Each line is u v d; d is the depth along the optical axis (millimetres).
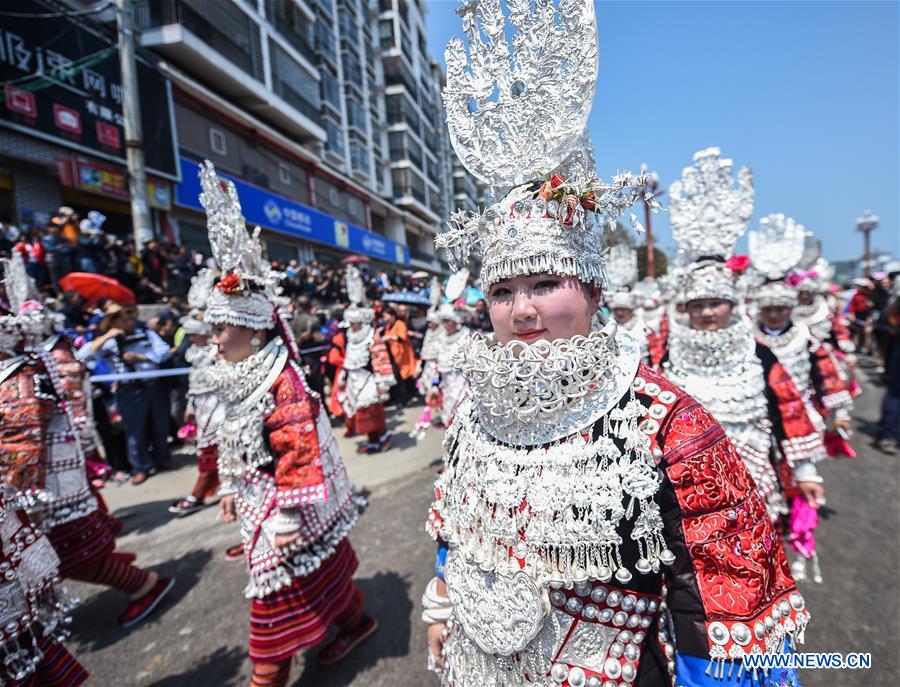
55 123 8477
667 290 2664
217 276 2025
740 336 2174
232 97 15398
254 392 1898
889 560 2820
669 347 2430
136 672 2352
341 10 24688
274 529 1819
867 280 10734
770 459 2197
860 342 11188
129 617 2697
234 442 1904
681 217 2309
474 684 1019
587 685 865
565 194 893
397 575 2998
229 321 1884
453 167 46531
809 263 3971
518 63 1045
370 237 24266
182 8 12516
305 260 18484
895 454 4707
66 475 2426
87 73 9016
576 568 849
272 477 1924
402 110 31672
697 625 820
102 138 9297
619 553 845
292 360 2068
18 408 2021
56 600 1803
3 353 2111
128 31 7969
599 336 906
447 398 4695
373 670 2234
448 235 1102
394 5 31375
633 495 820
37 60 8195
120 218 10508
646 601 872
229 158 14406
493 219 983
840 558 2867
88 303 5676
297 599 1940
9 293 2736
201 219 12531
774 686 811
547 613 871
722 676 803
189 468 5375
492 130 1088
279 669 1946
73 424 2508
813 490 2158
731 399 2102
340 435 6648
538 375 901
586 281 947
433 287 7207
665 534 854
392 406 8422
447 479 1099
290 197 18203
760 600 801
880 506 3555
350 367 5508
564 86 980
